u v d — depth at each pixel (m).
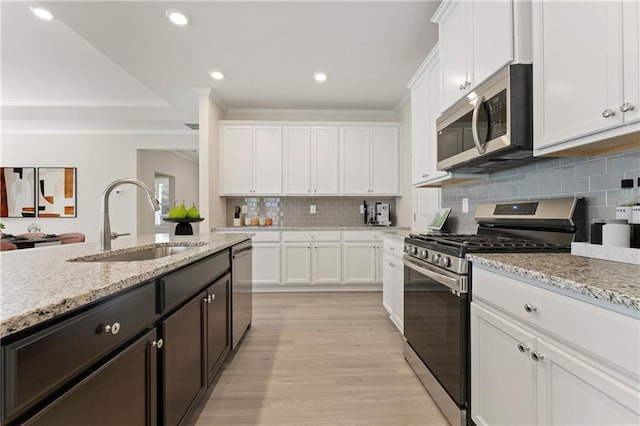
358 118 4.53
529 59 1.41
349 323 2.88
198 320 1.52
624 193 1.23
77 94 4.46
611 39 1.01
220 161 4.14
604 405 0.72
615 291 0.69
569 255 1.27
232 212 4.49
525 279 1.00
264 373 1.99
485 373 1.23
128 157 5.67
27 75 3.79
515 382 1.05
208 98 3.75
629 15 0.95
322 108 4.42
